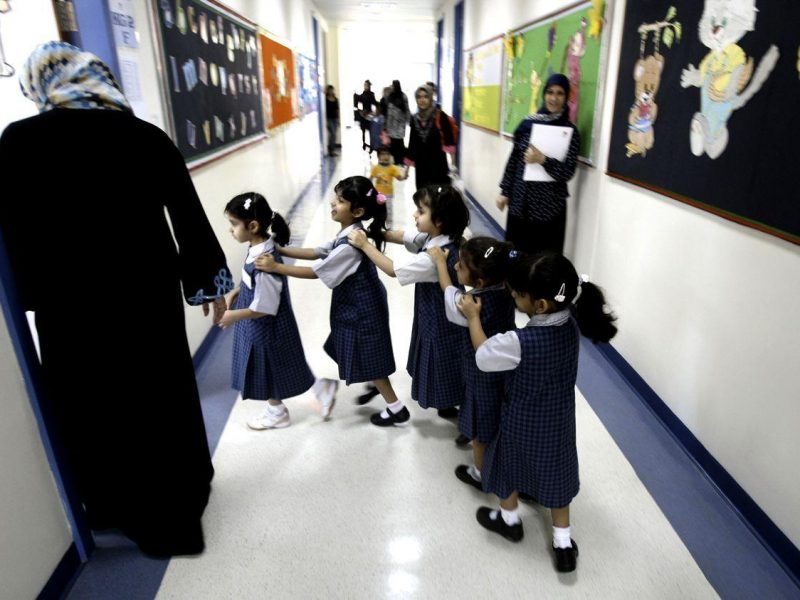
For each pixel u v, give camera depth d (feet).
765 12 4.99
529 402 4.57
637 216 7.91
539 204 9.84
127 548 5.26
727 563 5.07
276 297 6.16
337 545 5.27
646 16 7.43
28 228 4.11
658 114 7.13
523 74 14.08
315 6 31.09
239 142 12.18
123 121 4.25
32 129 4.00
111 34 6.25
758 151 5.13
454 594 4.75
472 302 4.95
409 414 7.24
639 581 4.88
